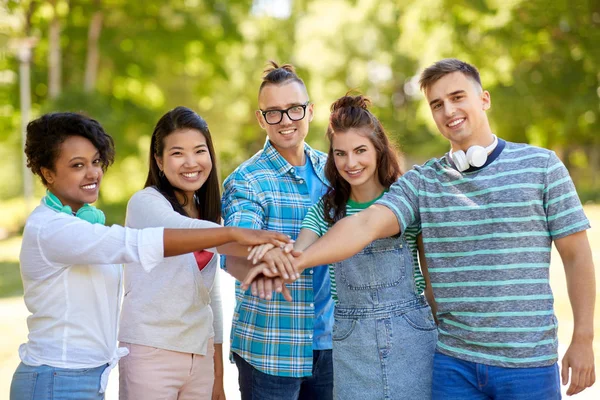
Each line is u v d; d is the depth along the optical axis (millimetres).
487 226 2771
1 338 6496
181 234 2668
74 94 18781
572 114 20422
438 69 2928
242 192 3428
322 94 30109
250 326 3449
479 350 2775
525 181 2764
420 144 33469
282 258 2764
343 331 3025
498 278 2744
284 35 32656
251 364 3439
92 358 2721
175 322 3074
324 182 3684
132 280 3105
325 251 2799
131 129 21734
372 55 29891
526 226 2742
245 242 2736
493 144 2887
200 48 21375
